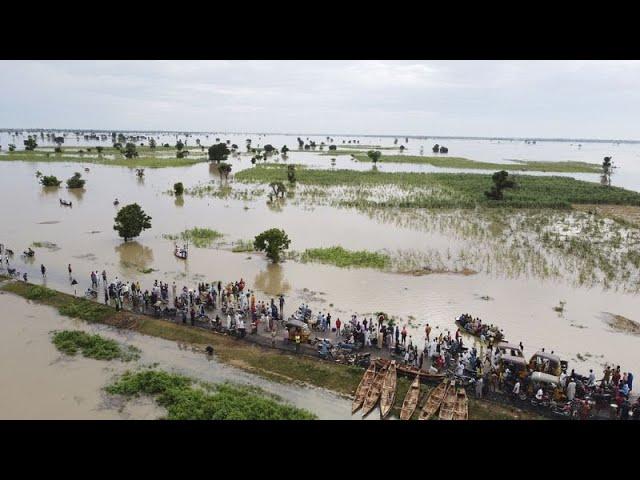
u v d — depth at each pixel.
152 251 51.03
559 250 52.84
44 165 128.38
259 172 115.56
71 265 45.94
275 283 42.19
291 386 26.83
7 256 47.00
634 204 79.31
